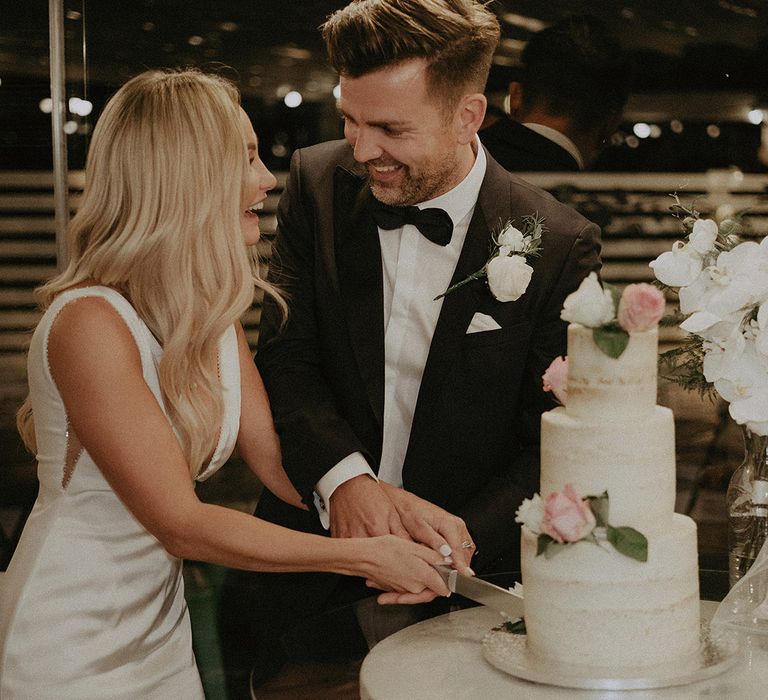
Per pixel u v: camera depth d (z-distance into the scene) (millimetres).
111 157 1854
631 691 1444
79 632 1816
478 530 2111
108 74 3475
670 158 3359
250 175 2055
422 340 2252
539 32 3270
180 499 1771
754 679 1480
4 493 3662
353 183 2305
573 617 1479
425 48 1959
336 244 2271
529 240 2035
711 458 3420
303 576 2332
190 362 1916
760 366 1670
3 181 3518
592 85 3281
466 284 2178
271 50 3477
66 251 3516
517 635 1666
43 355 1818
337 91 3492
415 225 2188
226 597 3463
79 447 1852
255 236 2105
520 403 2270
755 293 1615
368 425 2248
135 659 1897
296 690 1638
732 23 3303
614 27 3295
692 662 1506
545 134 3295
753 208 3373
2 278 3576
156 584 1937
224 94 1914
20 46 3443
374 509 1996
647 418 1471
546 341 2191
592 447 1443
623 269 3402
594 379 1454
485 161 2271
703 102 3334
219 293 1900
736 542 1788
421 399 2205
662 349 3400
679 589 1486
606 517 1438
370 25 1960
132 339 1820
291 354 2309
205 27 3463
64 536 1850
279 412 2203
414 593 1847
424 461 2213
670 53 3305
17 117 3482
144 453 1755
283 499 2230
